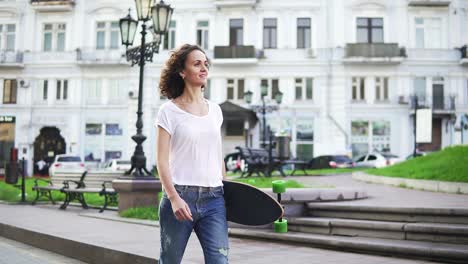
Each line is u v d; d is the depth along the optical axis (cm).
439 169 1238
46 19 3459
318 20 3262
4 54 3450
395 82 3183
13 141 3438
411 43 3188
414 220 637
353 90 3219
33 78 3447
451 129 3147
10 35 3494
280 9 3281
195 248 612
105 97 3384
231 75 3284
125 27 1237
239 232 714
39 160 3450
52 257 646
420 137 2392
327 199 754
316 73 3228
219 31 3312
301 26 3288
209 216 308
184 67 320
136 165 1077
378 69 3183
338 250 598
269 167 1908
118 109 3369
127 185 1015
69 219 935
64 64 3409
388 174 1438
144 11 1151
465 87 3159
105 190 1148
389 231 613
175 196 296
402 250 543
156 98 3341
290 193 717
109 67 3375
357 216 684
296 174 2133
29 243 750
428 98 3144
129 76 3356
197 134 310
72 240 646
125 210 1006
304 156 3212
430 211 623
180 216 294
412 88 3172
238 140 3269
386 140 3172
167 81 324
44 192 1524
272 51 3266
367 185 1359
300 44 3281
